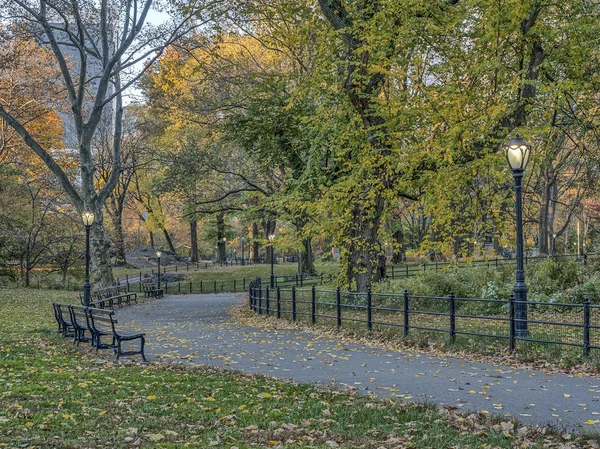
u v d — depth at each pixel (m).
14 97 38.25
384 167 20.09
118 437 6.34
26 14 28.56
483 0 16.25
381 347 13.80
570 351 11.34
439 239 20.30
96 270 31.69
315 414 7.68
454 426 7.07
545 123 18.38
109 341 15.34
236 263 74.44
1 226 41.53
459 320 16.97
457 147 17.08
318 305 23.14
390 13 18.12
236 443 6.32
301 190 22.64
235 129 29.84
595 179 30.22
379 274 24.75
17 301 30.00
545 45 18.20
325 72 19.92
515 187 12.66
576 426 7.05
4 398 8.03
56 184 46.09
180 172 38.41
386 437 6.72
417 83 18.53
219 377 10.34
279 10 22.30
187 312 26.77
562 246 60.81
